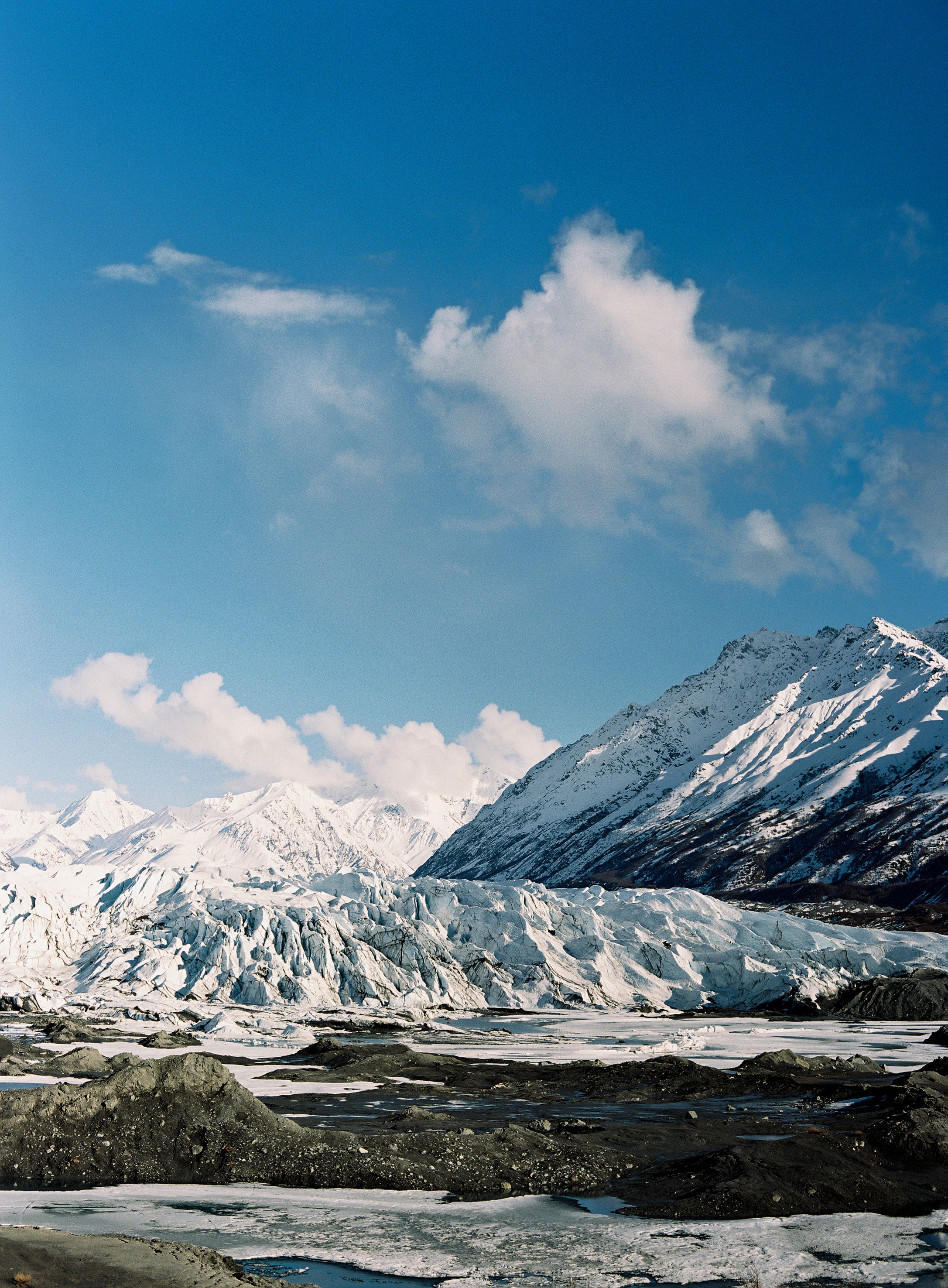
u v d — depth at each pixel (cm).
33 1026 9019
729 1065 7394
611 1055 8069
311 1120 4575
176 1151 3678
